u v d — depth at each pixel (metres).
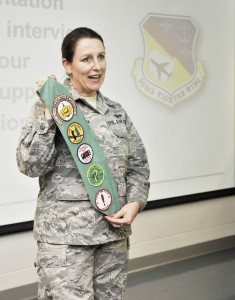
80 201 1.81
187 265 3.87
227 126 4.14
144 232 3.77
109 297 1.94
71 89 1.86
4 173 2.95
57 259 1.80
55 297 1.80
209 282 3.52
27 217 3.08
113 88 3.41
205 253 4.15
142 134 3.62
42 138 1.72
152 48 3.60
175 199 3.85
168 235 3.92
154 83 3.64
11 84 2.92
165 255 3.90
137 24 3.49
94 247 1.85
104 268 1.91
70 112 1.77
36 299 3.18
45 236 1.82
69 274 1.79
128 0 3.42
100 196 1.81
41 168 1.75
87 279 1.83
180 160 3.87
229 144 4.18
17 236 3.10
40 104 1.78
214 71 4.00
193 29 3.83
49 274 1.81
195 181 3.98
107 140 1.86
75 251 1.80
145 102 3.60
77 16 3.17
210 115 4.02
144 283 3.50
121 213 1.84
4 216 2.98
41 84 1.76
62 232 1.80
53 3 3.05
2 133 2.92
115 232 1.87
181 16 3.74
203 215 4.13
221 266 3.85
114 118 1.92
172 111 3.77
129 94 3.50
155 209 3.81
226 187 4.20
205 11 3.89
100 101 1.91
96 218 1.82
